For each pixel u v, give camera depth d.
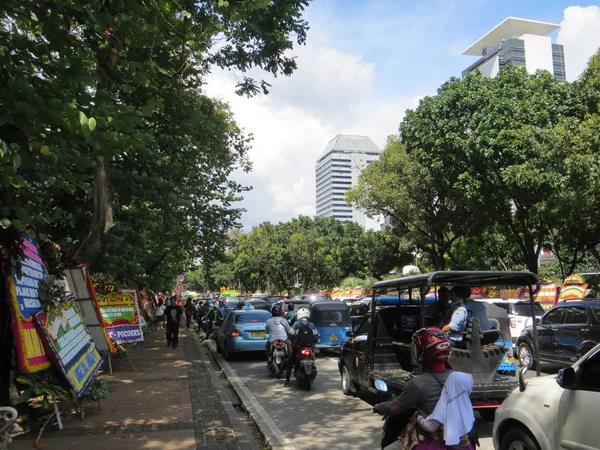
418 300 8.92
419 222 29.53
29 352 6.57
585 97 20.25
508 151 20.02
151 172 13.24
